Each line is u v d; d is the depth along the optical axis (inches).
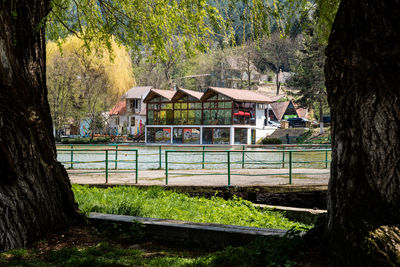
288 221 352.2
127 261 181.9
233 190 425.4
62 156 1133.7
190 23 289.6
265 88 4131.4
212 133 2044.8
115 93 2007.9
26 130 205.2
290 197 472.1
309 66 1907.0
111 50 333.1
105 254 192.7
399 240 136.9
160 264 176.6
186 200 390.6
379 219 141.6
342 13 155.2
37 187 209.3
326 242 157.4
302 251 163.5
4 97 197.3
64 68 1932.8
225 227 219.5
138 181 476.1
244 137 2057.1
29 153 206.2
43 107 224.8
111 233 234.7
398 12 139.3
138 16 314.0
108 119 2726.4
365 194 145.9
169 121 2176.4
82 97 2105.1
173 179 497.7
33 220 203.9
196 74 3506.4
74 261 175.0
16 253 184.9
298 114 3006.9
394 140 141.2
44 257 184.5
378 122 143.3
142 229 232.4
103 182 462.0
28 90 212.1
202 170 606.5
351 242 140.5
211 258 181.5
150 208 320.2
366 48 145.3
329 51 160.7
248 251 175.5
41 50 225.8
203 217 323.9
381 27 141.9
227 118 2007.9
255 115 2143.2
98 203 322.3
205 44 299.4
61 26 351.3
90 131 2746.1
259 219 339.0
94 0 323.6
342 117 154.3
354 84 149.2
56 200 224.4
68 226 230.1
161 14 299.6
